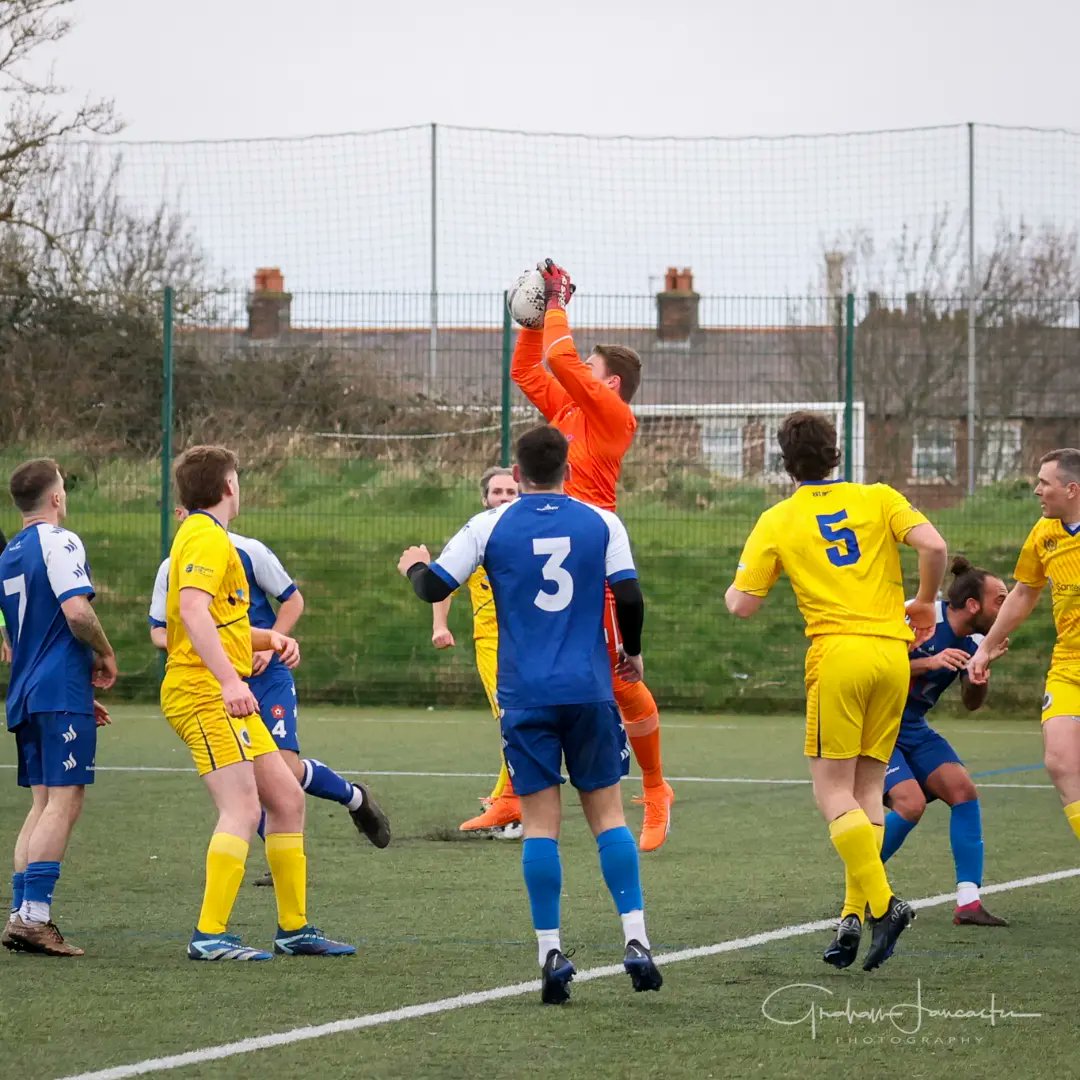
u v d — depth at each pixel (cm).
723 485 5731
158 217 6644
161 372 5656
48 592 2222
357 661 5728
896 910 1930
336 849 3030
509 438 5556
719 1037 1717
